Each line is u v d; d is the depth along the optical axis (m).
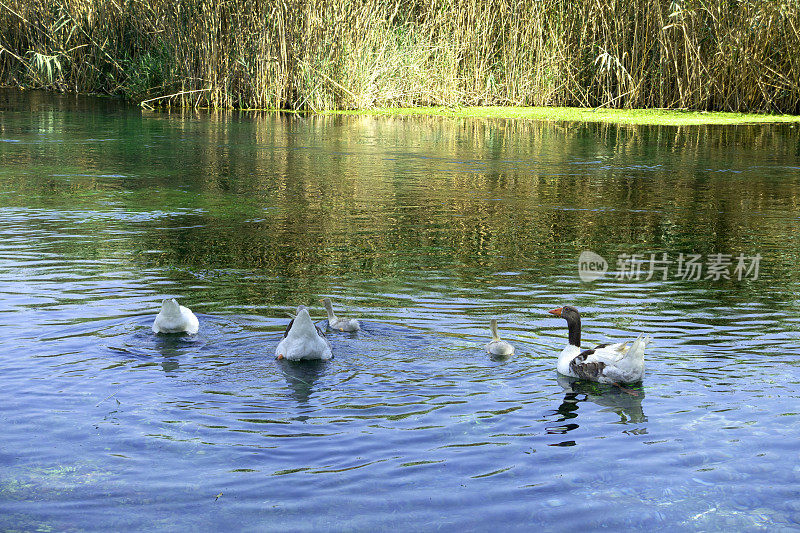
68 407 6.68
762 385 7.41
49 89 40.34
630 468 5.76
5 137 25.16
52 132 26.56
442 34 34.94
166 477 5.54
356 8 33.25
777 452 6.01
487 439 6.23
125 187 17.91
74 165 20.58
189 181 18.75
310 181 19.02
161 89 36.19
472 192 17.97
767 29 32.03
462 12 34.59
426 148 24.72
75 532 4.83
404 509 5.17
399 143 25.67
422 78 34.81
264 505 5.19
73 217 14.80
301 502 5.23
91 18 38.31
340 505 5.20
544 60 35.16
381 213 15.62
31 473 5.56
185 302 9.87
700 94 33.44
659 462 5.86
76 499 5.21
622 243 13.58
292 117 31.73
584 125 31.33
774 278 11.55
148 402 6.83
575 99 35.53
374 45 34.25
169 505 5.17
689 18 32.78
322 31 33.06
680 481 5.57
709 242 13.80
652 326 9.28
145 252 12.38
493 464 5.80
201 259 12.03
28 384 7.14
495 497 5.34
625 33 33.81
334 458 5.87
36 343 8.23
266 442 6.11
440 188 18.38
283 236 13.64
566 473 5.68
